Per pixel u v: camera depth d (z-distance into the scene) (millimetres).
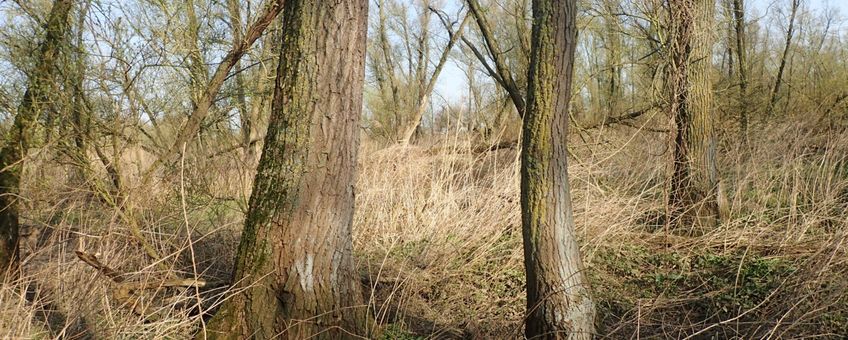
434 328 5516
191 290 5363
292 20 4215
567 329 4383
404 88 19750
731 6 14438
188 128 6059
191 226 6551
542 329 4477
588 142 9344
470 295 6180
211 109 7344
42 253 5676
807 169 8102
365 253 6957
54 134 5512
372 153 9359
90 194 5816
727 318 5285
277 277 4188
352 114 4277
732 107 12586
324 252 4230
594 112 13508
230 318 4207
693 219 7141
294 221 4180
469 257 6812
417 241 7293
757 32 16703
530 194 4469
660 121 8250
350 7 4191
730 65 15102
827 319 4848
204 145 7719
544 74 4352
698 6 7133
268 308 4164
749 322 4816
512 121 11500
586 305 4461
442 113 9414
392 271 6395
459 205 7977
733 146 9234
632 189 8383
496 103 11656
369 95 20000
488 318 5773
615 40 12438
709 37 7277
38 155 5277
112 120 5918
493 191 7707
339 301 4301
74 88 5590
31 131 5324
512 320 5672
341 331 4285
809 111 13766
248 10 6836
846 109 13898
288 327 4129
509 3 12289
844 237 5422
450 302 6074
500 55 6445
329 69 4160
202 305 5020
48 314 4848
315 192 4184
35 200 5555
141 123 6359
